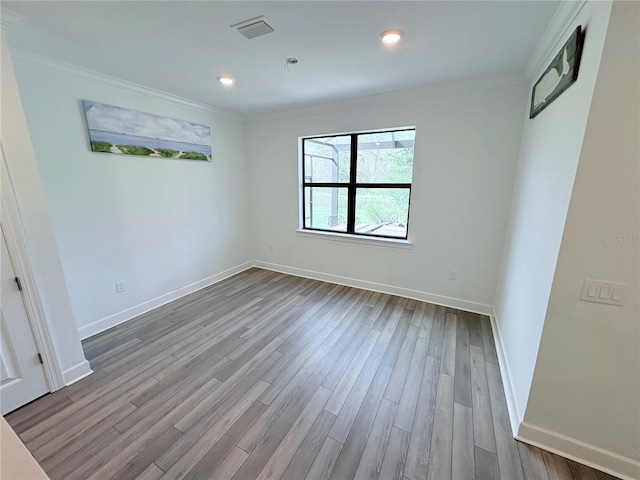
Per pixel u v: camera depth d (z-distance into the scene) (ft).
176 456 4.73
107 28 5.46
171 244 10.78
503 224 8.96
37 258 5.76
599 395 4.32
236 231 13.91
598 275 3.98
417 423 5.39
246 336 8.43
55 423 5.37
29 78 6.70
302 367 7.03
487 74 7.88
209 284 12.66
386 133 10.78
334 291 11.85
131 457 4.70
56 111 7.23
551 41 5.50
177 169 10.69
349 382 6.51
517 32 5.59
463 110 8.79
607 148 3.63
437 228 10.00
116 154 8.68
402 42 6.04
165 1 4.59
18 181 5.39
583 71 3.97
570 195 3.95
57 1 4.56
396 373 6.81
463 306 10.11
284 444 4.95
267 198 13.83
